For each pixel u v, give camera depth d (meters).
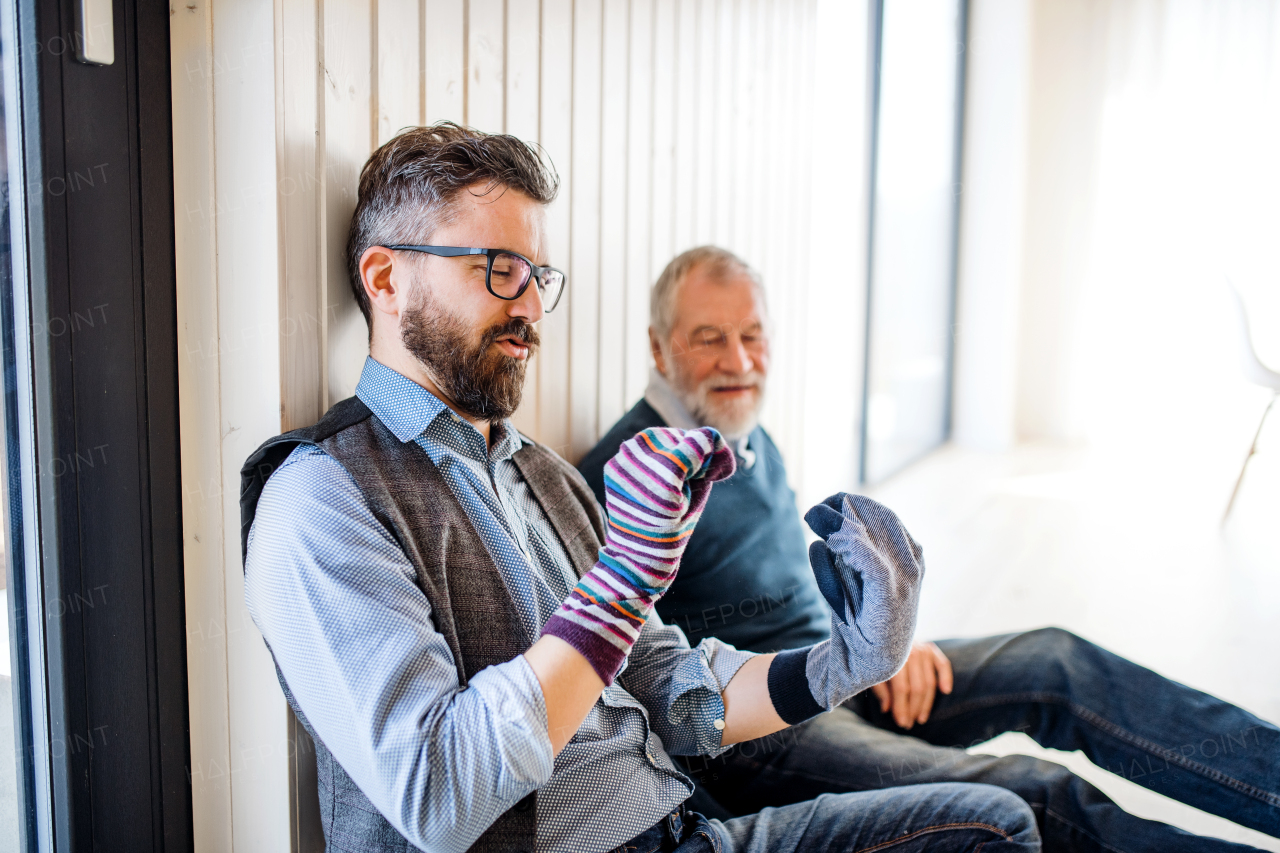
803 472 2.79
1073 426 5.43
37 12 0.91
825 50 3.21
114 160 0.99
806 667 1.06
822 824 1.06
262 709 1.12
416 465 0.99
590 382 1.77
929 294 4.90
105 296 1.00
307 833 1.15
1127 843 1.10
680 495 0.85
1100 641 2.54
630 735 1.03
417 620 0.85
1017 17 4.91
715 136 2.17
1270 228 4.70
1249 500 4.05
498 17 1.43
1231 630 2.63
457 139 1.03
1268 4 4.61
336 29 1.12
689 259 1.67
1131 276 5.13
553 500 1.16
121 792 1.06
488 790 0.78
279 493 0.90
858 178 3.72
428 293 1.00
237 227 1.06
